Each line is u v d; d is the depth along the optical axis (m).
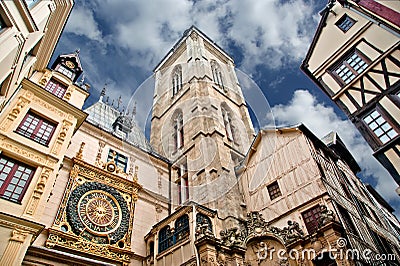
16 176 9.41
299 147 14.30
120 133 17.88
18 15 7.90
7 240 7.79
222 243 11.03
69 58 15.66
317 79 12.31
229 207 13.71
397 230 18.39
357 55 11.02
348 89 10.82
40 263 9.20
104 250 11.67
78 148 14.55
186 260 10.75
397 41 9.60
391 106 9.16
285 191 13.49
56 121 11.83
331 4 12.47
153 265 12.24
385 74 9.70
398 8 8.55
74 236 11.07
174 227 12.61
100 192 13.36
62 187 12.30
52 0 10.20
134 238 13.34
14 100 10.94
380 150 8.98
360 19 11.15
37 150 10.30
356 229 11.33
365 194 17.77
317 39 12.83
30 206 8.87
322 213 10.91
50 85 13.58
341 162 18.08
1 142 9.58
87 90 15.45
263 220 12.71
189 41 28.80
